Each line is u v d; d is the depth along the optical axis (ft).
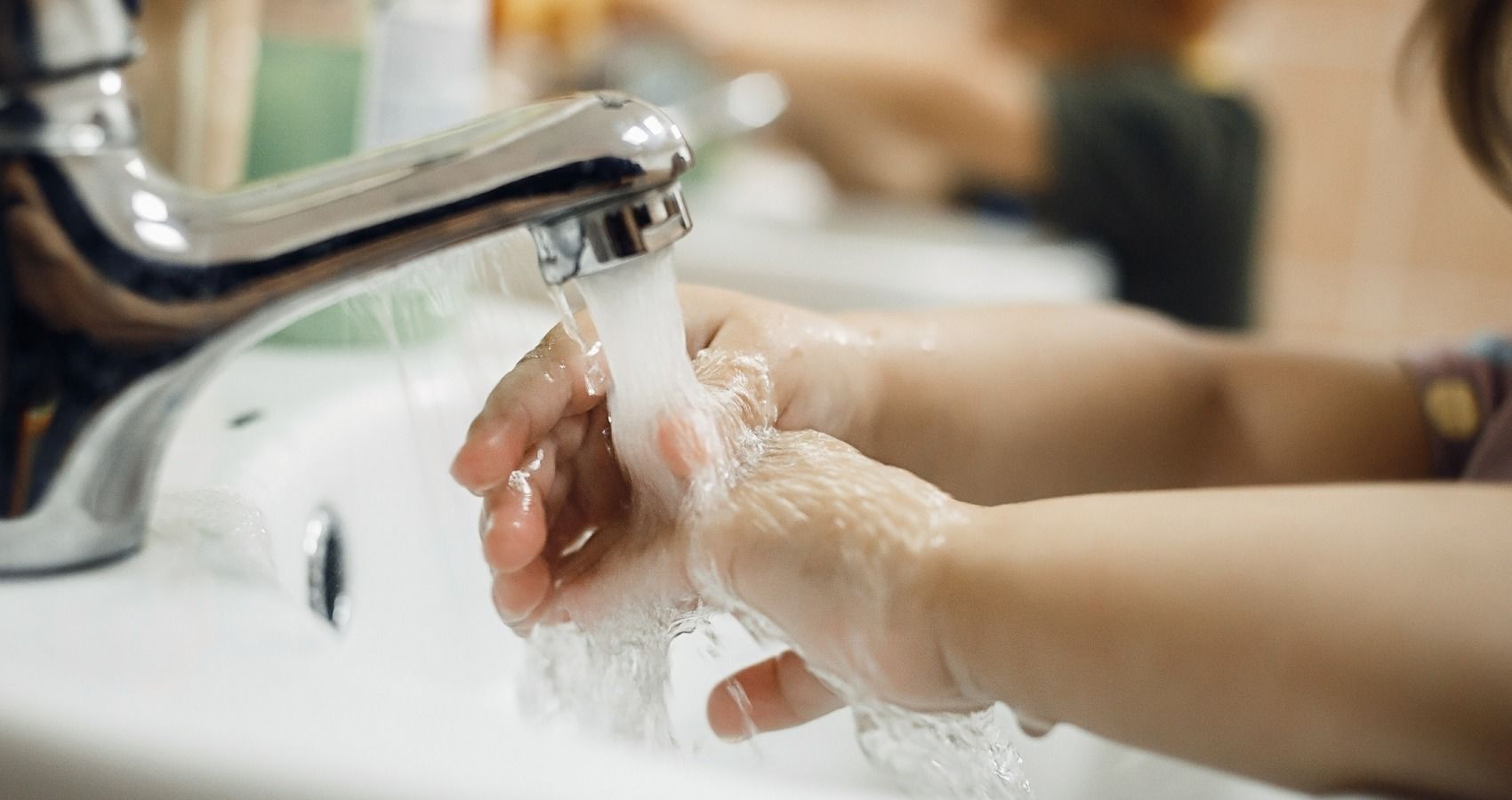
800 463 0.97
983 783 0.89
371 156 0.82
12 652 0.71
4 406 0.81
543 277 0.83
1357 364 1.63
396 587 1.34
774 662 1.03
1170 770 1.19
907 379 1.33
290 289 0.82
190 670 0.70
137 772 0.60
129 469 0.86
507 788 0.58
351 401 1.33
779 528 0.89
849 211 3.64
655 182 0.77
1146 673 0.83
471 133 0.80
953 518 0.91
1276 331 5.16
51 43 0.76
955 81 3.98
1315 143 5.07
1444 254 5.03
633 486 0.97
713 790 0.59
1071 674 0.85
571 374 0.98
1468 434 1.57
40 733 0.62
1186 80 4.09
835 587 0.88
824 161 4.17
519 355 1.26
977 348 1.41
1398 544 0.83
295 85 1.44
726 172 3.49
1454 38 1.61
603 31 3.20
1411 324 5.10
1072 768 1.25
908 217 3.61
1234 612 0.82
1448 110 1.64
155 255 0.80
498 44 2.23
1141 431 1.47
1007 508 0.93
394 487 1.36
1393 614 0.80
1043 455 1.42
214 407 1.27
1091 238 3.92
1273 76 5.07
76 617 0.77
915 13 4.92
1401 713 0.78
